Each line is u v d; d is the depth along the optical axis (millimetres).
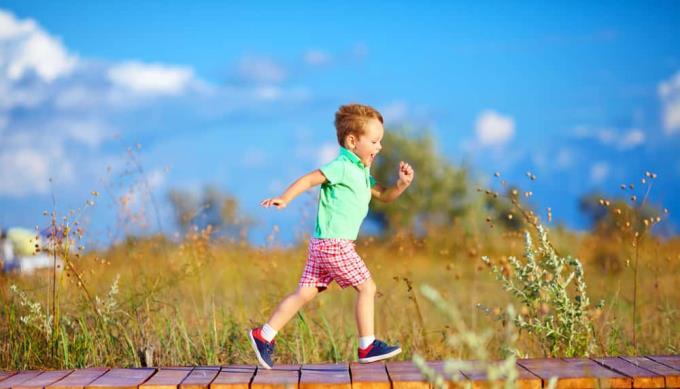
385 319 10078
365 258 12258
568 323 7797
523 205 9359
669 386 6035
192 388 6109
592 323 8414
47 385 6188
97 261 9516
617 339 9430
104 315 8734
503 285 8141
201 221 11188
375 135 7324
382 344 7078
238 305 10305
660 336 9844
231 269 11922
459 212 29266
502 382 5957
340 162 7207
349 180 7164
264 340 6988
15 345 8242
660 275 11789
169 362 8523
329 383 6102
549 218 8531
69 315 9039
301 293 7148
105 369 6934
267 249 11445
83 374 6691
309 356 8883
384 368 6734
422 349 9211
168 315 9398
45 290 9172
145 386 6117
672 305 11031
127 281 9859
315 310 10102
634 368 6410
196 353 8812
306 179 7047
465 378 6102
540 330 7840
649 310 11172
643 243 11094
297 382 6137
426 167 32031
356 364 6988
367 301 7109
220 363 8664
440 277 13672
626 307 11469
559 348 7980
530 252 8008
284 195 6906
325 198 7195
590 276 12633
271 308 9711
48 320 8383
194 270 9961
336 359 8828
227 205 12273
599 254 12375
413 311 10750
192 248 10555
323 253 7082
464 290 12773
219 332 9273
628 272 13805
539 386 6008
